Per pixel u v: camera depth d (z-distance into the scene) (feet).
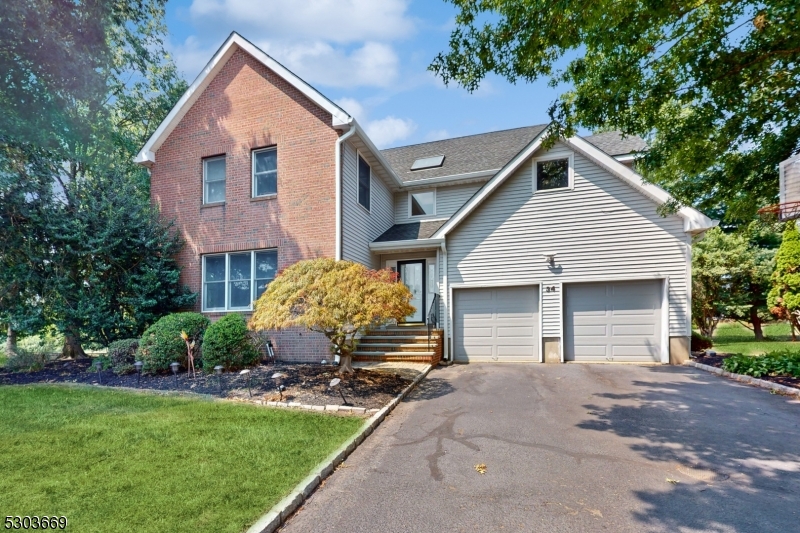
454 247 38.93
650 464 14.02
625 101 20.26
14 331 36.37
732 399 21.58
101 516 10.36
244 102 38.29
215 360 28.50
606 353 34.94
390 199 48.24
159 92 60.70
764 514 10.87
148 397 22.74
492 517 10.84
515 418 19.36
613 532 10.14
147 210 38.14
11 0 22.50
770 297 42.63
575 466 13.94
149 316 35.47
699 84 21.12
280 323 23.80
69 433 16.47
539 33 17.87
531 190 37.09
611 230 34.88
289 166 36.40
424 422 19.11
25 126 27.68
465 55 19.42
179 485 12.05
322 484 12.88
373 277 25.96
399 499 11.87
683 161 26.00
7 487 11.84
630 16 17.38
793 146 24.75
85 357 38.06
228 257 38.11
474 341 38.09
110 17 29.71
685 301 32.94
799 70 20.92
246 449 14.90
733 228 59.11
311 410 20.42
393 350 35.42
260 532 9.84
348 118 34.12
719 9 19.24
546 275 36.32
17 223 33.73
